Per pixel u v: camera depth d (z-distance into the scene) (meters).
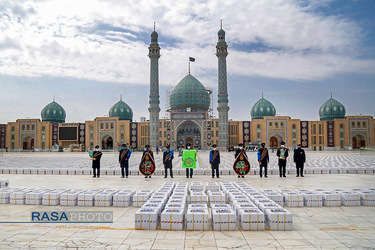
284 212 6.09
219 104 54.25
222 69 54.03
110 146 61.62
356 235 5.62
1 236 5.55
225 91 53.97
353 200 8.05
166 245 5.10
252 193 8.34
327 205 8.03
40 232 5.79
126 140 58.38
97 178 14.12
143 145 58.25
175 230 5.97
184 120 56.12
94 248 4.96
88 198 8.00
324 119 62.09
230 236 5.58
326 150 55.25
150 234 5.70
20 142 61.00
